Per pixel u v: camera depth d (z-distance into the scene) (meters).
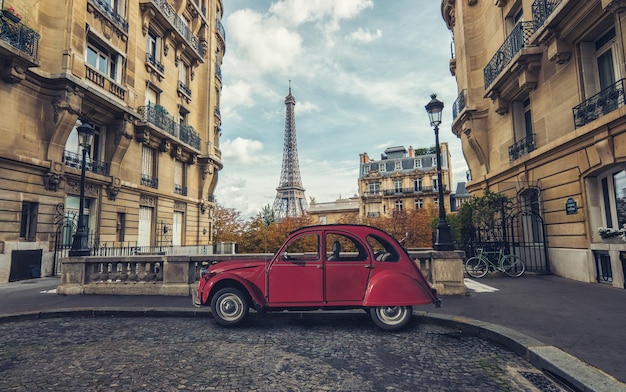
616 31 7.90
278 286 5.67
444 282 7.76
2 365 4.03
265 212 46.81
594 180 9.21
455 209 59.91
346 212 71.12
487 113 15.54
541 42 10.38
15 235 11.52
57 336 5.27
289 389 3.36
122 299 7.77
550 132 10.77
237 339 5.05
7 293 8.83
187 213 23.53
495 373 3.75
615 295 7.30
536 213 11.35
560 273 10.45
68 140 14.13
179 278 8.38
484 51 15.71
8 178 11.41
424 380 3.56
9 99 11.56
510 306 6.49
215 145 28.38
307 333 5.38
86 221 14.92
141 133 17.92
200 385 3.46
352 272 5.65
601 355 3.90
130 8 17.36
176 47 22.30
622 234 8.30
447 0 18.23
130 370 3.86
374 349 4.56
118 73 16.44
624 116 7.47
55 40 13.01
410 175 64.12
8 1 11.43
